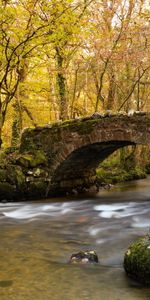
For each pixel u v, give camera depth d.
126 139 12.95
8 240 8.77
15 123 20.59
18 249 7.96
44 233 9.50
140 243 6.36
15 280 6.17
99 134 13.56
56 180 15.16
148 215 11.84
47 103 24.95
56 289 5.80
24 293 5.68
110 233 9.43
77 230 9.83
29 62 17.36
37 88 21.03
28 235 9.27
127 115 12.91
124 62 21.41
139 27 20.41
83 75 23.55
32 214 12.07
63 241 8.65
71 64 21.95
